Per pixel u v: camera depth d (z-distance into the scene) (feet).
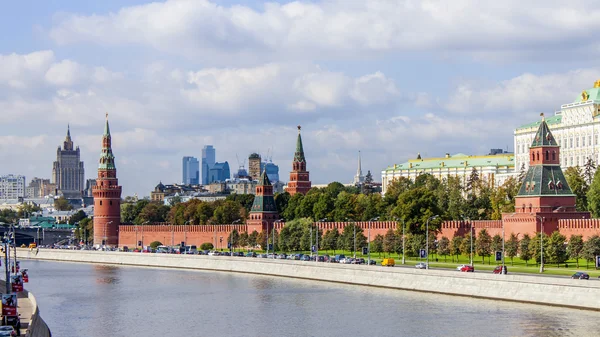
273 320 649.61
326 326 616.80
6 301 491.31
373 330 596.29
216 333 606.96
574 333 553.64
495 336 556.10
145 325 642.22
